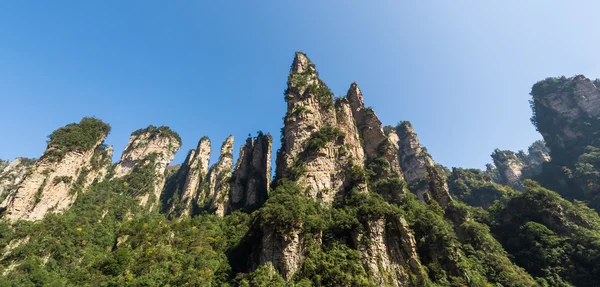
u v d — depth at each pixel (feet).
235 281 162.50
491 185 389.39
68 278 189.57
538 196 243.19
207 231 230.07
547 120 459.73
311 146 230.27
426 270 167.63
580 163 352.90
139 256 191.31
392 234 171.53
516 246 228.02
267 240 162.91
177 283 164.76
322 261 150.82
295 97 278.26
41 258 200.85
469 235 216.33
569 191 356.18
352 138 268.00
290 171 224.94
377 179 241.76
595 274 185.06
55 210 255.09
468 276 169.78
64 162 279.90
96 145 330.13
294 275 147.74
